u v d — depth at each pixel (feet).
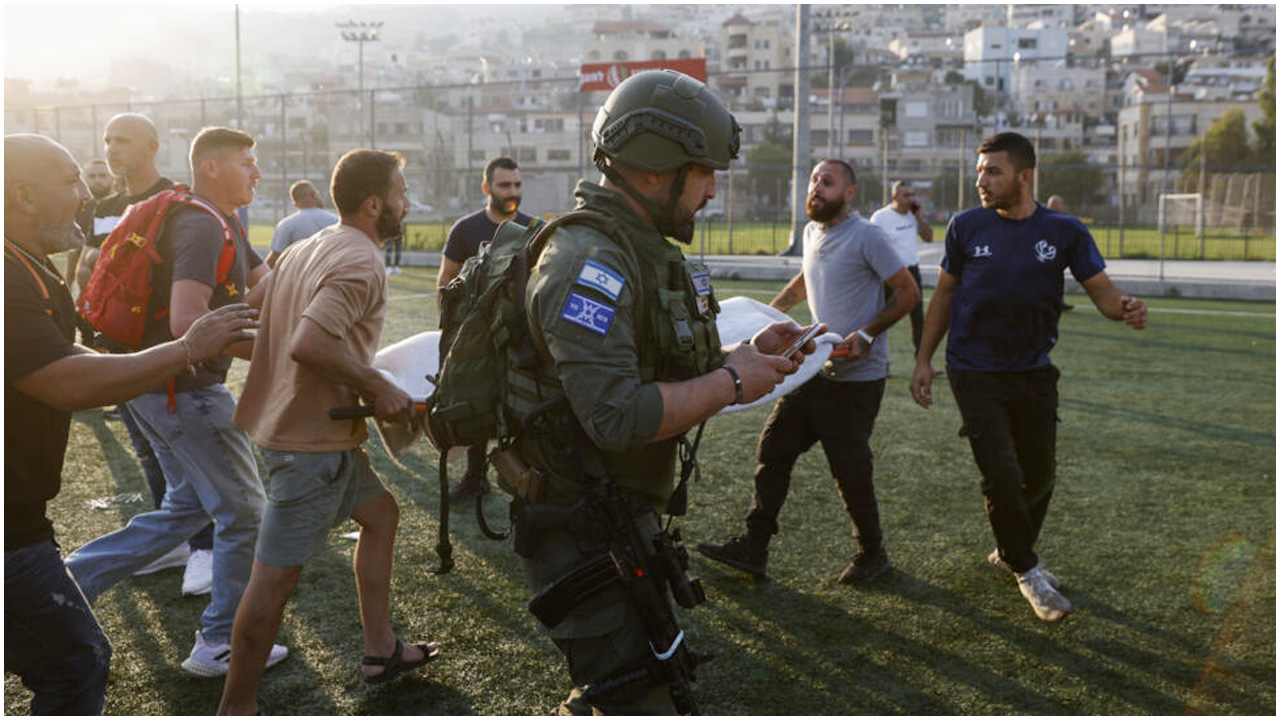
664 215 6.20
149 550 10.40
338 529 14.14
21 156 6.45
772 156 189.67
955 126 242.37
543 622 6.49
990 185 11.62
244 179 10.20
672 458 6.58
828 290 12.92
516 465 6.46
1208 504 15.87
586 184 6.29
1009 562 11.69
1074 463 18.40
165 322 10.03
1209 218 98.07
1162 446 19.71
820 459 18.39
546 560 6.46
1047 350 11.97
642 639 6.37
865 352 11.46
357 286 8.39
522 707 9.32
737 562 12.50
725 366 6.00
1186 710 9.37
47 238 6.60
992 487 11.54
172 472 10.45
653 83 6.09
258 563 8.62
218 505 9.91
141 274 9.77
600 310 5.60
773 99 246.88
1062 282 11.77
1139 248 92.94
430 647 10.03
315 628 10.94
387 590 9.67
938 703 9.51
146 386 6.53
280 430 8.59
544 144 222.07
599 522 6.15
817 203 12.76
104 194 22.03
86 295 9.96
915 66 313.12
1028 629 11.18
